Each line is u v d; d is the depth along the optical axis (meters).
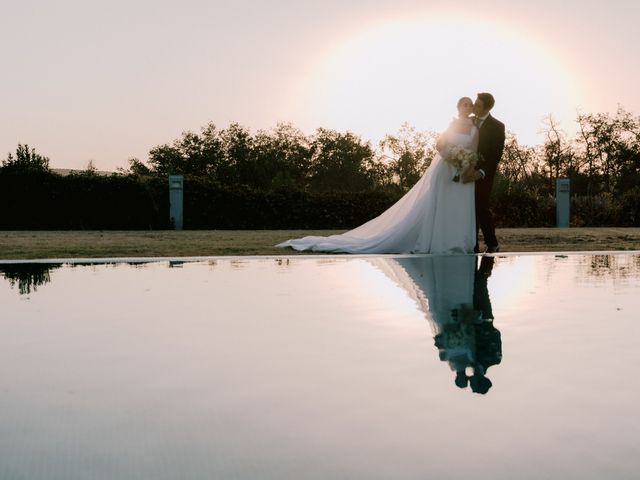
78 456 1.24
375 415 1.48
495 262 6.01
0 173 16.88
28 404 1.58
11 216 16.92
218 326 2.66
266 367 1.95
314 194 19.25
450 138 7.39
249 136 53.25
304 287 4.04
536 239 10.36
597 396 1.63
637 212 20.50
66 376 1.85
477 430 1.38
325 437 1.34
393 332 2.52
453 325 2.68
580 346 2.24
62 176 17.20
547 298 3.52
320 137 56.84
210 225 18.23
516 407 1.54
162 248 8.01
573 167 37.69
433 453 1.25
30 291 3.84
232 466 1.19
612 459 1.22
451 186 7.42
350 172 56.19
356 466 1.19
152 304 3.30
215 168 52.03
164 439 1.33
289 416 1.48
